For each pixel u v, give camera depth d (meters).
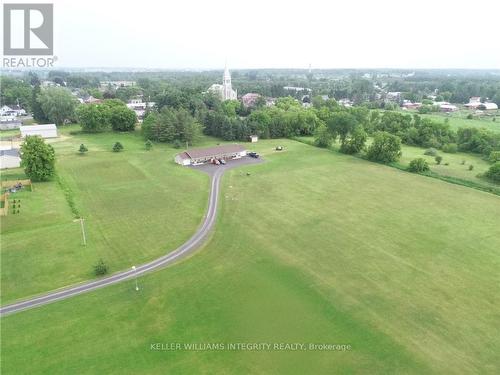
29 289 47.75
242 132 143.38
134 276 51.09
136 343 38.88
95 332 40.38
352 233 64.81
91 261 54.59
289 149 130.75
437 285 49.75
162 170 101.12
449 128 144.75
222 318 43.00
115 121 147.62
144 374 35.00
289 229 66.06
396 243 61.41
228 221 69.06
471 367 36.09
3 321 41.78
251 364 36.41
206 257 56.44
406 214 73.50
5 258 54.53
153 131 136.00
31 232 62.75
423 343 39.22
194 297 46.75
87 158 110.88
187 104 168.38
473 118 199.00
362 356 37.47
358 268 53.72
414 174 102.50
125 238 61.84
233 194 83.38
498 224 69.38
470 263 55.50
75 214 70.44
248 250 58.59
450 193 86.88
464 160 119.12
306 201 79.75
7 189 81.69
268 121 149.00
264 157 118.56
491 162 115.81
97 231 64.06
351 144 123.62
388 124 156.50
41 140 88.62
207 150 114.06
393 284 49.84
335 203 78.81
